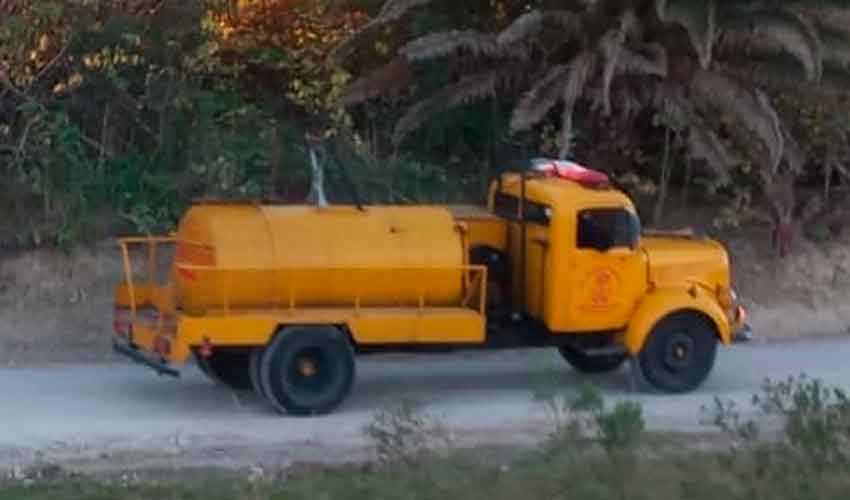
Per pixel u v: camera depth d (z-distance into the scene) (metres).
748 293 23.38
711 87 22.64
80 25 21.75
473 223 18.41
